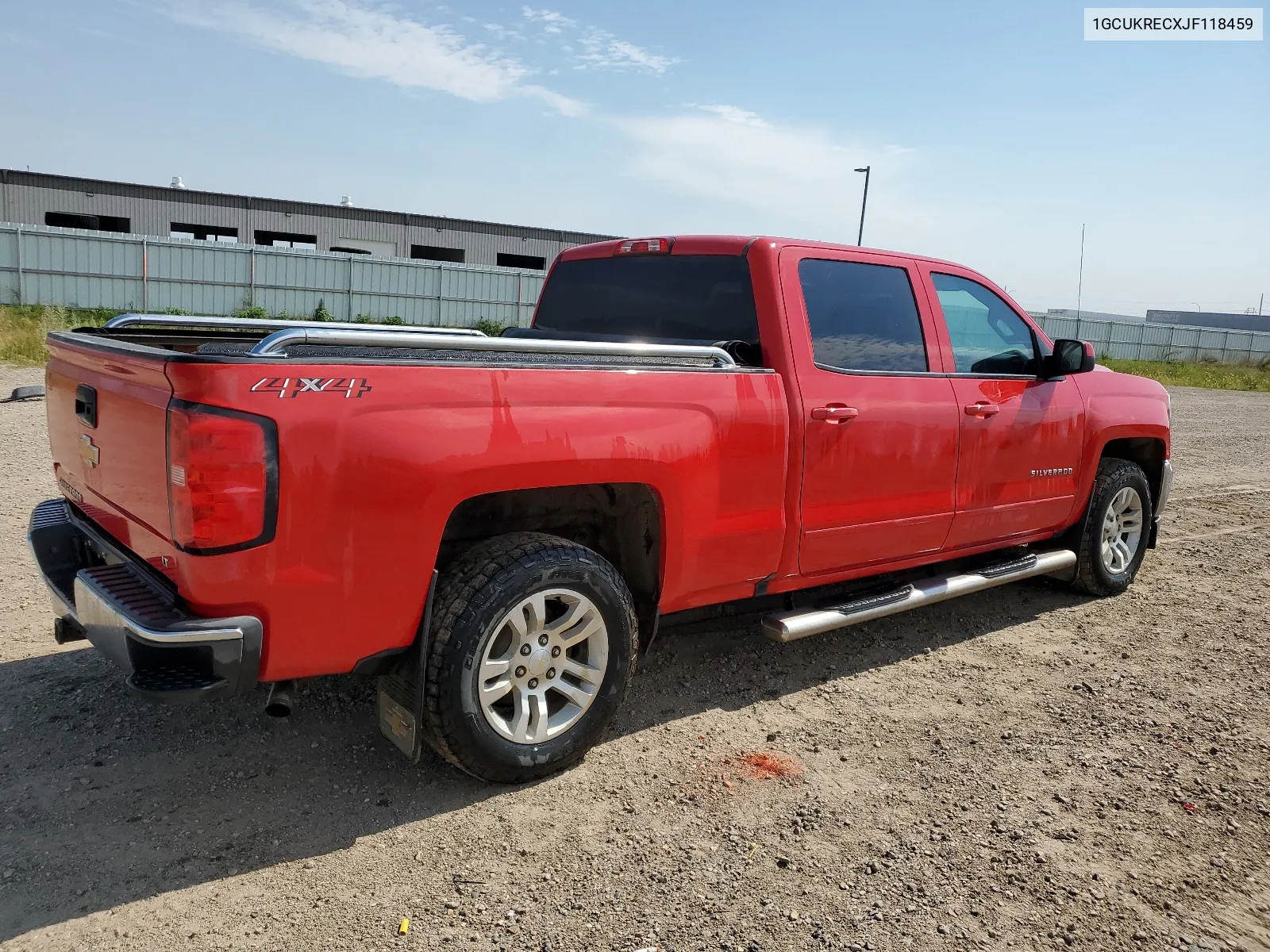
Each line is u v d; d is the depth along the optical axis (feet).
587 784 10.78
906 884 9.16
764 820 10.19
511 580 9.85
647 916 8.50
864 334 13.76
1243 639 16.84
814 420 12.71
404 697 9.84
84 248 89.76
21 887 8.45
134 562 9.70
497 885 8.84
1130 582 19.39
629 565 11.97
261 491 8.27
